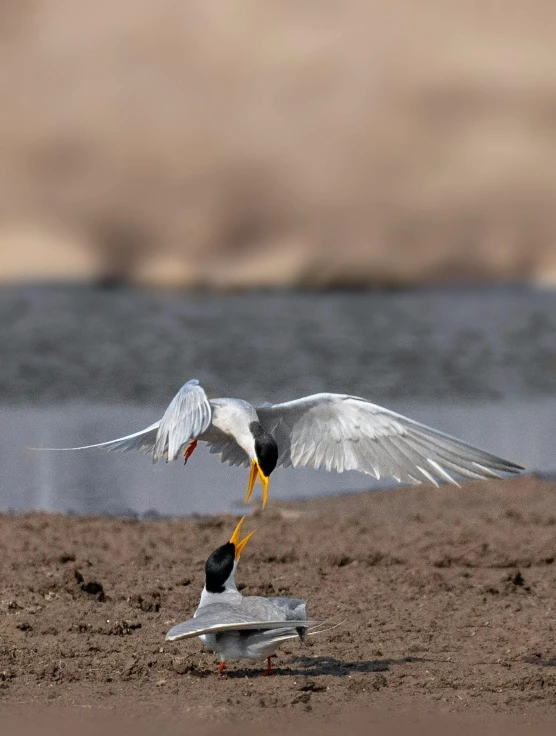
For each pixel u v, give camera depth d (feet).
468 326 108.47
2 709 26.71
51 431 64.80
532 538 43.34
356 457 26.86
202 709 26.61
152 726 25.61
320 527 45.37
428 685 28.55
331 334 103.19
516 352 94.02
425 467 26.05
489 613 34.83
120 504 50.08
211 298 135.54
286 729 25.46
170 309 120.88
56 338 98.73
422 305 126.93
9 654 30.58
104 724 25.76
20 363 86.69
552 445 61.62
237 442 27.40
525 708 27.02
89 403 73.00
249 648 27.07
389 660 30.58
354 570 39.47
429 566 40.04
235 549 28.66
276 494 52.47
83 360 88.63
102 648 31.27
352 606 35.53
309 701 27.30
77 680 28.84
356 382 81.66
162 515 48.44
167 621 33.76
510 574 37.70
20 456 59.11
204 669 29.73
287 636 26.96
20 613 33.94
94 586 35.83
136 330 104.47
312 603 35.86
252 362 89.04
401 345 96.99
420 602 35.96
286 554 41.06
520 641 32.19
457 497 51.67
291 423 27.53
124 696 27.66
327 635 32.63
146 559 40.34
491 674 29.35
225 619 26.02
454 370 86.33
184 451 28.40
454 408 72.64
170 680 28.91
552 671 29.55
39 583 36.09
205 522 45.70
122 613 34.12
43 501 50.39
